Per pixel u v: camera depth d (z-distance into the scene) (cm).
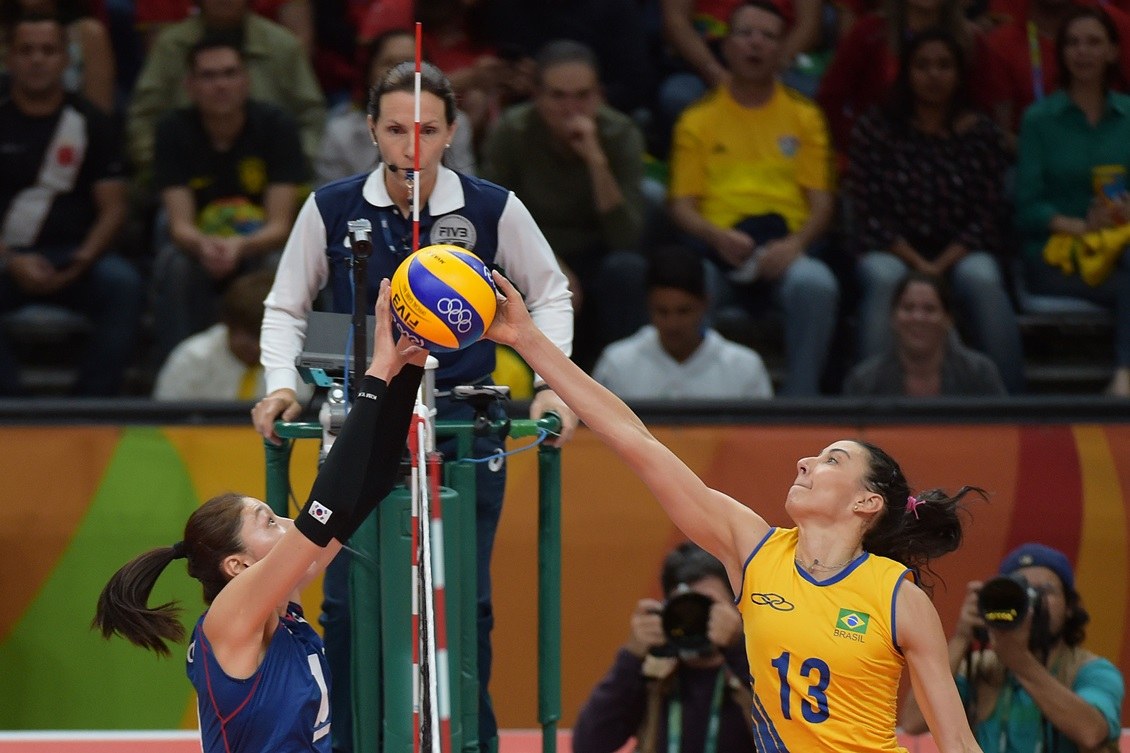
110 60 2811
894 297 2472
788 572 1335
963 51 2688
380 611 1431
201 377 2375
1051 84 2866
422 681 1271
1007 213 2750
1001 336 2598
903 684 2258
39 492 2270
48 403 2298
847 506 1348
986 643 1809
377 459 1212
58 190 2617
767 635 1323
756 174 2647
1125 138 2698
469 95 2639
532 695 2278
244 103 2552
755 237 2638
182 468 2281
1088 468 2344
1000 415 2370
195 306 2508
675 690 1777
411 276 1154
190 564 1392
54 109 2609
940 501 1388
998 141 2714
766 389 2434
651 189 2703
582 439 2320
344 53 2903
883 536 1367
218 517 1378
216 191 2559
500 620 2280
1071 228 2698
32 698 2248
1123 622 2319
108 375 2600
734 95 2661
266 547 1374
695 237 2642
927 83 2664
